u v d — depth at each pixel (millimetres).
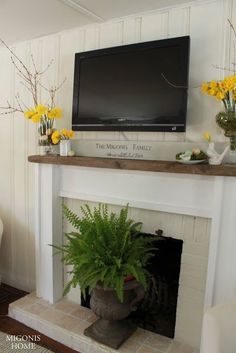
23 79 2473
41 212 2252
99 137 2125
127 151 1902
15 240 2682
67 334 1918
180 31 1790
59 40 2244
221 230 1602
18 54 2479
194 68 1758
